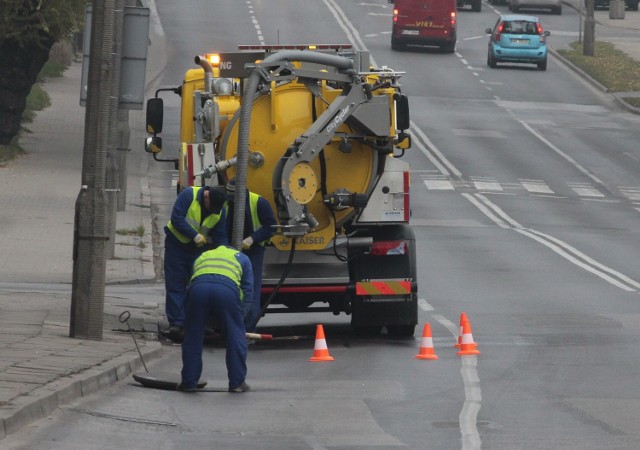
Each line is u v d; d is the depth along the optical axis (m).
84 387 32.97
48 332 41.69
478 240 81.06
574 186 108.12
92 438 28.28
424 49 179.88
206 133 46.25
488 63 170.25
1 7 98.50
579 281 65.12
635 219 93.69
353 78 45.12
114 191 70.81
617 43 193.25
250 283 35.78
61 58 159.25
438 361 41.53
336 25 190.75
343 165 46.00
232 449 28.00
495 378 38.00
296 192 44.88
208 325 39.12
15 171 98.81
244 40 172.25
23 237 75.25
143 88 51.16
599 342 45.78
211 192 43.00
